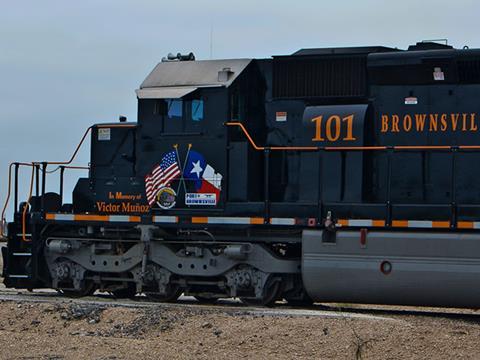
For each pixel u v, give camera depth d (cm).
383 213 1786
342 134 1841
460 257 1694
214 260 1911
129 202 2017
